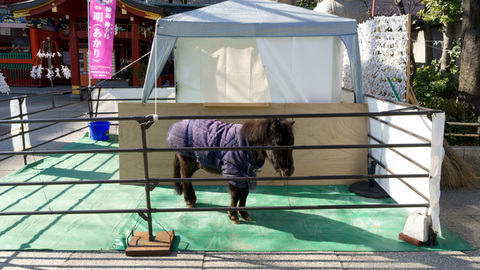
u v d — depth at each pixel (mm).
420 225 3689
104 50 8289
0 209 4598
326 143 5480
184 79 5941
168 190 5297
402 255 3533
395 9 15414
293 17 5816
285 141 3598
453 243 3748
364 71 7156
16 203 4801
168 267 3320
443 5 9164
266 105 5484
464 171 5438
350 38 5625
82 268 3303
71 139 8602
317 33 5609
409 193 4301
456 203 4867
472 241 3814
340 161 5504
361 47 7344
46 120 3312
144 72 15281
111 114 9336
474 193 5223
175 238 3854
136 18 15195
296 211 4578
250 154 3906
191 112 5523
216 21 5551
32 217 4371
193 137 4148
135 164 5480
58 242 3771
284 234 3961
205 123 4188
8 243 3744
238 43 5832
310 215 4461
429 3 9500
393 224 4219
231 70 5902
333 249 3641
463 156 5840
